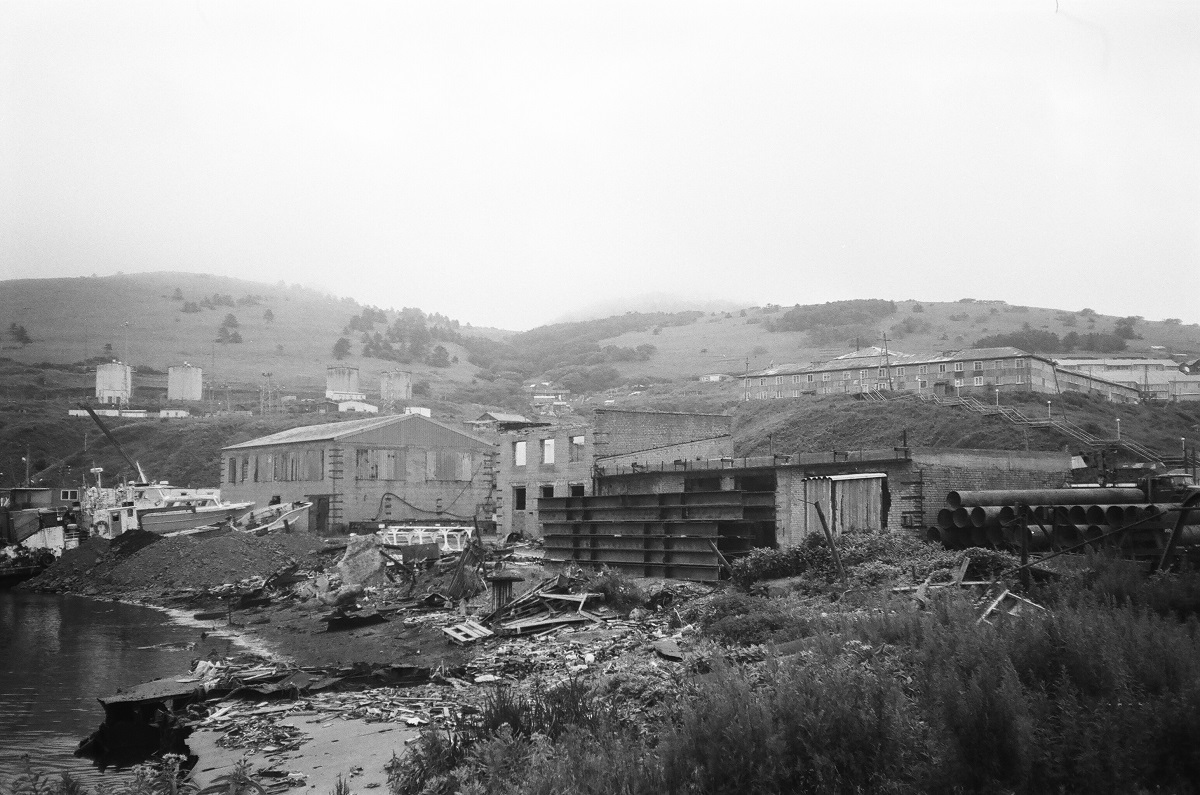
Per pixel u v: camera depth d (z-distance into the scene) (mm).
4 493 81188
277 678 22172
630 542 35125
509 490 50250
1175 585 17828
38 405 119750
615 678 16078
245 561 48875
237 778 13883
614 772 11156
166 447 104312
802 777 10992
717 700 11867
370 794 13312
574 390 181875
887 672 12680
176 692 20391
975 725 10836
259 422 110625
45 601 47625
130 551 54656
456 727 14570
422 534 46844
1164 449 64812
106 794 14789
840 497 29688
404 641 28781
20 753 18734
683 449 44594
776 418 89000
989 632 13500
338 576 39625
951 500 25875
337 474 58938
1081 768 10484
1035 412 74625
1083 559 20797
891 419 77500
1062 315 179500
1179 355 128875
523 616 28703
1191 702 10742
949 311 195125
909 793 10648
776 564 27156
